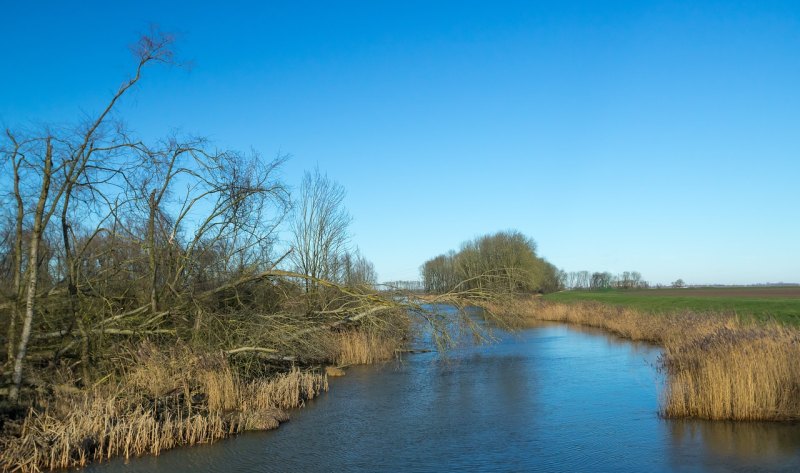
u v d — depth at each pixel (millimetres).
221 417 13336
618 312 39094
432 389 17969
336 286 21375
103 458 10938
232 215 19109
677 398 13609
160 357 15164
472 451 11430
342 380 19828
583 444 11688
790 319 26859
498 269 23750
